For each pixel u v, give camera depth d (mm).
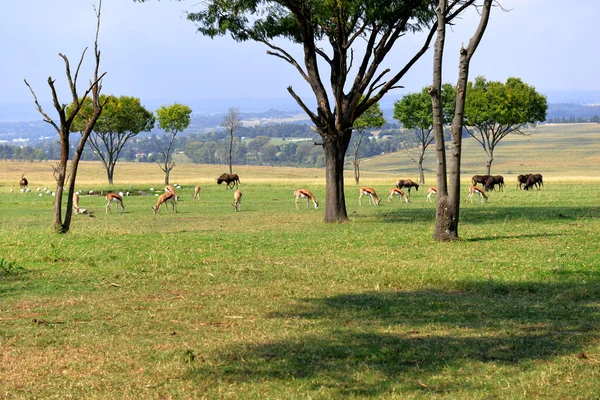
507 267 17234
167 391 8242
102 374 8945
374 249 21344
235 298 13805
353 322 11531
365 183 79375
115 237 24953
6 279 16172
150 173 150375
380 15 27922
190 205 46188
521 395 7789
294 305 13055
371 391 8055
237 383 8445
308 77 30812
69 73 26797
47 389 8375
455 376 8539
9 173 148000
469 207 40344
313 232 26891
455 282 15211
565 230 25688
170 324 11609
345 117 30969
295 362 9195
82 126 79750
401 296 13883
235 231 27875
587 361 9047
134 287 15148
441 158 23125
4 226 31031
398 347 9789
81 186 71562
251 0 30641
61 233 26625
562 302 13086
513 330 10727
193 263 18578
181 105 84062
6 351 10055
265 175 154750
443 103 75188
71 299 13828
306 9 29484
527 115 75000
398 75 30656
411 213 37000
